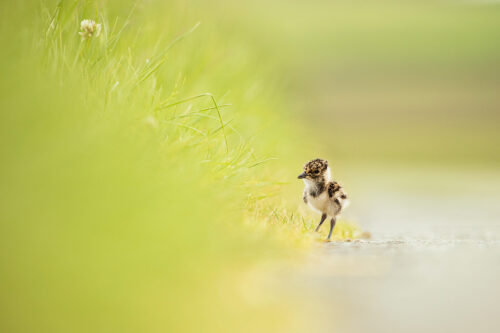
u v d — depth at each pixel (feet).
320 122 182.29
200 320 35.86
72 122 46.01
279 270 49.80
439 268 53.11
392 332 37.04
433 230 87.76
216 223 49.85
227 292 40.75
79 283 35.24
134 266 37.68
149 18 88.94
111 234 39.06
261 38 166.61
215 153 65.26
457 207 117.80
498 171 187.93
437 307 41.91
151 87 65.82
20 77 46.91
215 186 55.93
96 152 43.57
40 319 33.04
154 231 40.83
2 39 52.13
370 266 53.16
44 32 58.44
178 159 54.65
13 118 43.11
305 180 75.66
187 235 43.27
